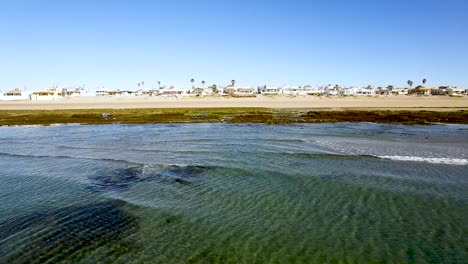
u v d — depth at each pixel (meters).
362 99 122.06
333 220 13.70
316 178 18.95
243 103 97.12
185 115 60.56
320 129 40.56
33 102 113.56
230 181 18.73
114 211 14.70
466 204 14.99
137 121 52.25
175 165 22.06
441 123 46.97
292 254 11.20
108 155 25.83
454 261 10.68
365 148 27.30
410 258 10.86
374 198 15.91
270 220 13.77
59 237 12.33
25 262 10.65
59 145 30.64
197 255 11.15
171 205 15.40
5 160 24.42
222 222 13.60
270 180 18.80
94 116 59.59
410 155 24.52
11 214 14.37
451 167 20.97
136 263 10.66
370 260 10.78
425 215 14.01
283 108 77.12
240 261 10.80
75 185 18.31
